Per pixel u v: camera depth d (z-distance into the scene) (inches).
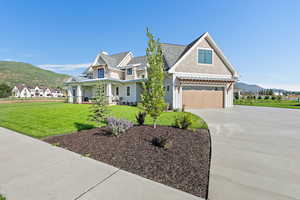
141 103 262.7
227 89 721.0
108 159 157.0
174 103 657.6
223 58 729.6
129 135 226.1
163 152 168.7
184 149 177.0
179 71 673.0
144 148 180.1
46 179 118.6
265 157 158.2
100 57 983.6
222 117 432.1
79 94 948.0
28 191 103.0
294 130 277.4
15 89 2849.4
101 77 964.6
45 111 531.2
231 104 725.3
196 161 148.5
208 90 697.6
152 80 251.0
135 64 911.7
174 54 760.3
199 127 297.9
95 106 301.0
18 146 200.2
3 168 137.9
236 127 300.0
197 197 96.7
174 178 120.0
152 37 256.4
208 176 122.0
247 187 106.6
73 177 121.6
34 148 192.4
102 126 306.0
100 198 94.9
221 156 160.4
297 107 869.8
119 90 935.0
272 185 108.8
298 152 171.9
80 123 341.4
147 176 123.6
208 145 192.7
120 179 119.0
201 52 707.4
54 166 142.1
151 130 249.0
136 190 103.9
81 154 171.6
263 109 717.9
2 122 355.3
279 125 322.7
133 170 133.9
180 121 270.7
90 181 115.6
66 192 101.7
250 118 416.5
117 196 96.8
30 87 3038.9
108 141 206.4
